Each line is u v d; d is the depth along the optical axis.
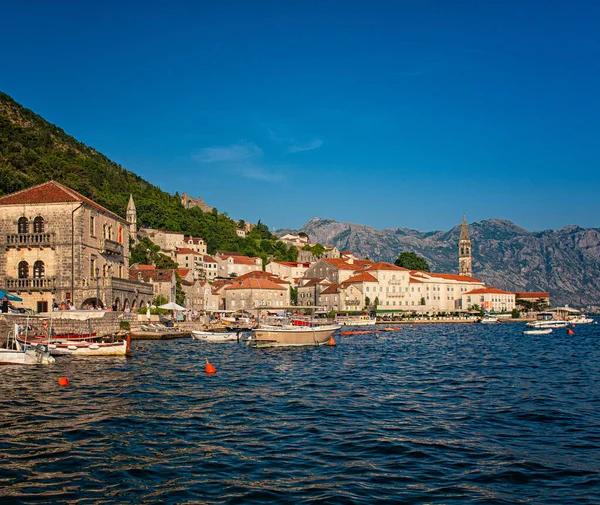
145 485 19.67
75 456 22.75
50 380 41.19
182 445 24.53
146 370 47.97
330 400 35.50
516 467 21.86
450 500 18.59
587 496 19.00
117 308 82.88
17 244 76.06
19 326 56.50
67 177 187.25
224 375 46.56
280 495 18.88
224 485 19.75
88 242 78.50
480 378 46.31
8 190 140.12
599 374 49.03
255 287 171.25
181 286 149.75
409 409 32.72
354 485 19.86
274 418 30.00
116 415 29.94
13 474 20.61
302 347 77.00
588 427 28.31
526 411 32.09
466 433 27.05
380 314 193.25
